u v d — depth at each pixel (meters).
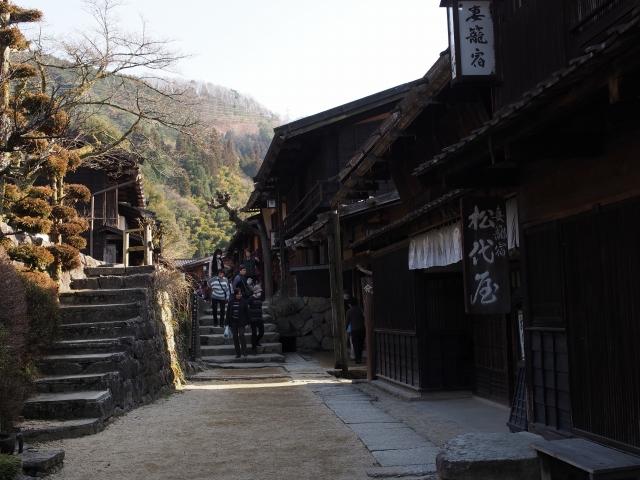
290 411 9.72
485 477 4.93
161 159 18.69
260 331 18.91
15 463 5.44
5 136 11.73
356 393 11.70
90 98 16.58
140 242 26.41
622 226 4.78
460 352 10.51
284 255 27.33
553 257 5.75
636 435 4.63
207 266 42.06
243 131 109.50
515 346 8.73
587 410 5.25
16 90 14.10
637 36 3.20
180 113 17.03
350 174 13.27
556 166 5.66
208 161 74.50
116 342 9.88
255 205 29.91
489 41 7.36
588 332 5.23
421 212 8.30
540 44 6.54
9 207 11.62
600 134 4.89
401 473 6.02
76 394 8.50
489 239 6.69
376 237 11.27
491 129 4.75
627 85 3.53
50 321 9.56
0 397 6.67
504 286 6.65
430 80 8.64
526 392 6.34
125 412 9.47
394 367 11.91
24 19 12.38
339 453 6.90
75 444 7.36
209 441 7.60
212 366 17.22
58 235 12.55
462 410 9.28
